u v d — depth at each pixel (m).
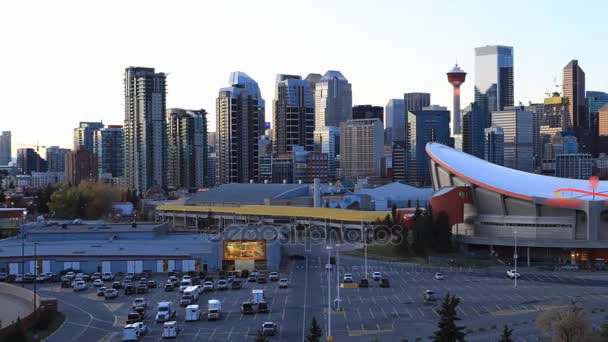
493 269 178.25
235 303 136.75
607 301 133.75
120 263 178.12
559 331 94.00
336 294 145.00
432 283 157.38
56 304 130.62
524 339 104.50
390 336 108.50
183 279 160.25
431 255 198.75
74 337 112.12
